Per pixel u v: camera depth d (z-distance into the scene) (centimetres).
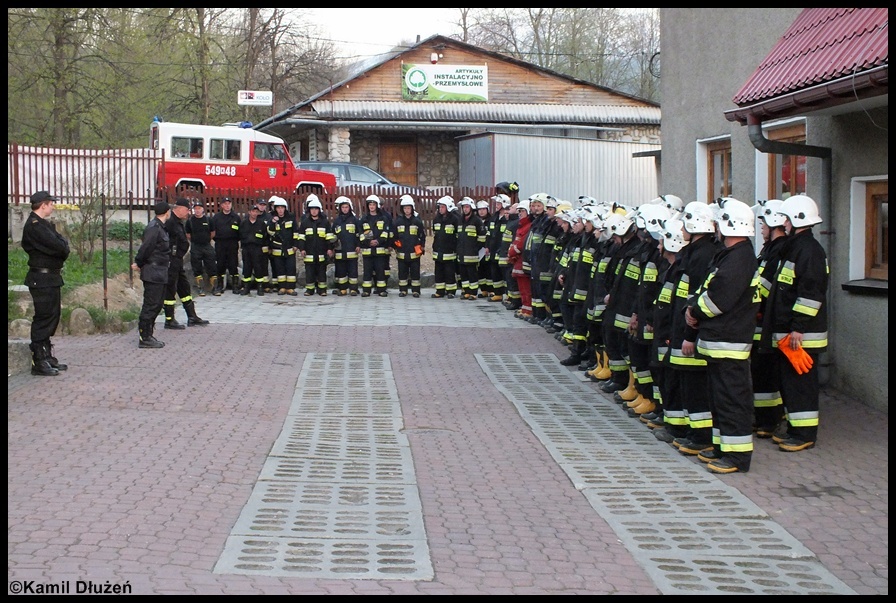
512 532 609
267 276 2006
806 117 1049
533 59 4684
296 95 4256
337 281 1997
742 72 1185
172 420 912
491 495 694
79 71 3088
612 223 1028
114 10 3125
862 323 961
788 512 653
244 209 2294
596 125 3403
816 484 719
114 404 966
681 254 832
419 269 1991
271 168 2602
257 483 713
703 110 1295
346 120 3186
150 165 2228
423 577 526
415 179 3397
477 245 1936
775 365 860
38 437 823
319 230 1969
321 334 1488
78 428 860
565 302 1255
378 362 1276
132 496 663
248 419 936
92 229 1828
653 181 2934
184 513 631
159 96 3566
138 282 1764
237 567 534
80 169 2138
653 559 562
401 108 3288
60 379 1073
